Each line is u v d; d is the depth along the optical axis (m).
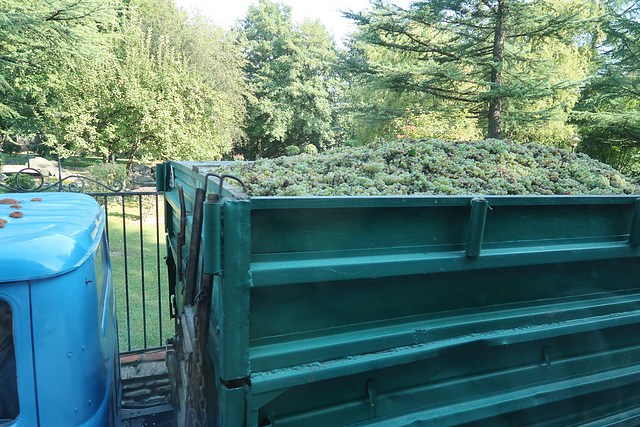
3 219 1.80
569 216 2.13
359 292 1.72
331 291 1.67
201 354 1.78
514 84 15.88
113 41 15.98
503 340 1.94
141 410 3.02
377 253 1.72
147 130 15.97
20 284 1.47
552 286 2.16
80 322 1.63
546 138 20.48
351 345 1.67
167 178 3.77
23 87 14.73
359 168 2.57
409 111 17.78
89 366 1.69
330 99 39.62
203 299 1.73
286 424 1.65
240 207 1.43
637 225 2.21
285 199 1.49
